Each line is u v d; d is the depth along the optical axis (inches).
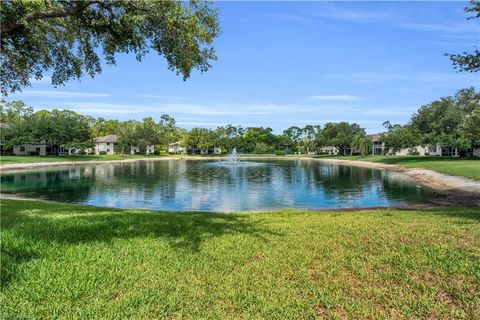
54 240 260.1
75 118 2994.6
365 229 314.3
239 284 184.2
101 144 3882.9
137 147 4050.2
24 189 983.0
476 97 2105.1
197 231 314.5
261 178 1344.7
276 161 3002.0
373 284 183.3
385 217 408.8
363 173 1596.9
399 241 262.4
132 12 320.8
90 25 350.3
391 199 792.9
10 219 348.8
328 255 231.9
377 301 164.2
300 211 525.3
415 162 2009.1
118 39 361.1
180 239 279.1
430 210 528.1
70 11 312.3
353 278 191.9
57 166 2078.0
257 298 166.7
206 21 344.8
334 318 147.9
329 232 305.7
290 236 293.3
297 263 217.0
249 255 235.0
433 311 152.7
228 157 3806.6
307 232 309.4
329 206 711.1
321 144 3956.7
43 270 195.0
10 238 257.8
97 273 194.9
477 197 753.0
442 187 980.6
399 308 156.7
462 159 2059.5
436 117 2222.0
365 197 835.4
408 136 2351.1
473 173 1133.1
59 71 431.5
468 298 163.3
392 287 178.9
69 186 1060.5
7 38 351.9
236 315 151.2
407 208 601.6
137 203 751.7
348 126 3838.6
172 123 4940.9
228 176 1437.0
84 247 243.3
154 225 337.4
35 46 387.2
